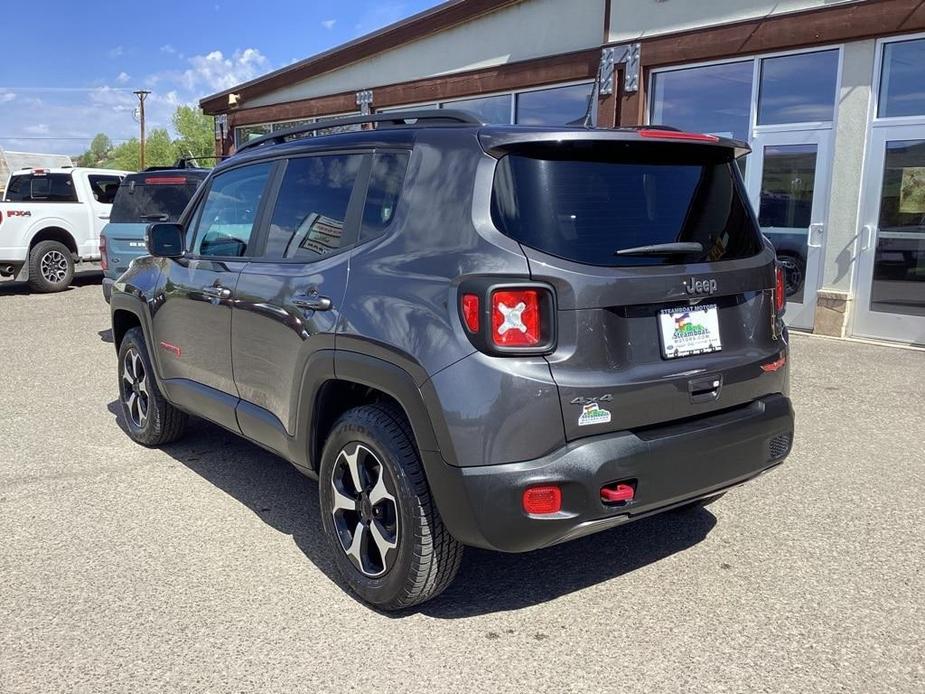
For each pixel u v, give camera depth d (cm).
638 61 1048
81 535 405
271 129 1870
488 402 277
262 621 323
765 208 965
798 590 345
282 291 370
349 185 359
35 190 1462
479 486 279
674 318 309
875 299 880
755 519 420
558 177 299
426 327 293
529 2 1202
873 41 845
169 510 437
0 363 826
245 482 480
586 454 281
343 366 326
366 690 278
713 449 311
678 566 369
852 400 639
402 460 307
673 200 323
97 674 288
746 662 293
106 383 738
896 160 848
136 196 941
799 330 946
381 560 329
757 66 945
